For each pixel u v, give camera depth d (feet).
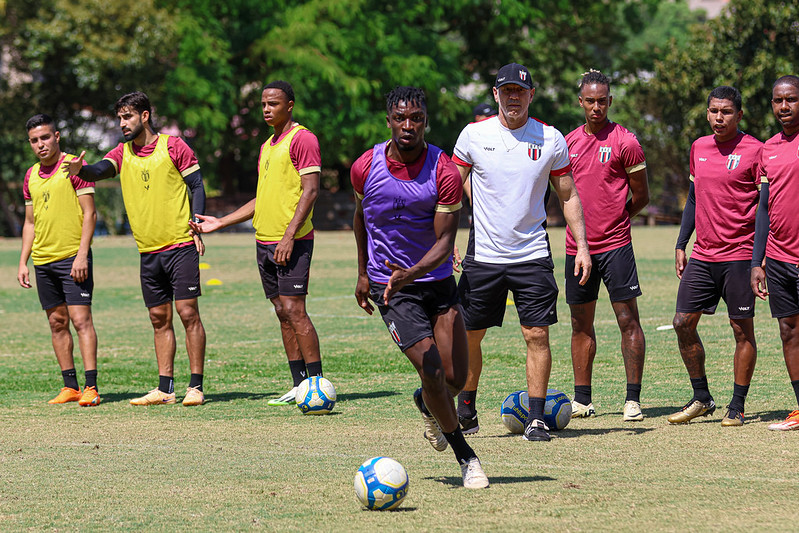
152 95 280.10
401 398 62.85
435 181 39.47
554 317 50.06
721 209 52.75
